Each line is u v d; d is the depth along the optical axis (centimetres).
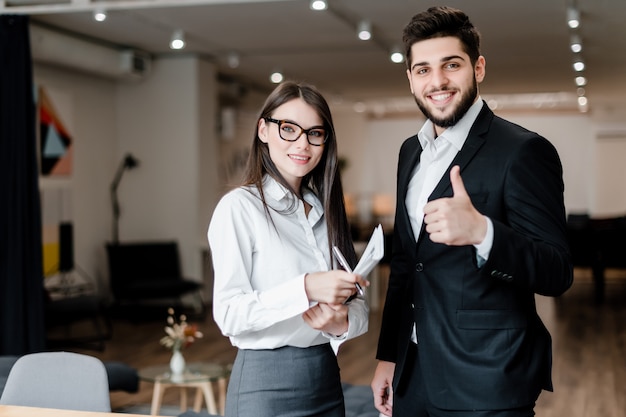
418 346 225
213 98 1103
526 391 213
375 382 264
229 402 233
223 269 223
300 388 228
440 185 218
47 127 930
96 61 935
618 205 1830
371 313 1032
